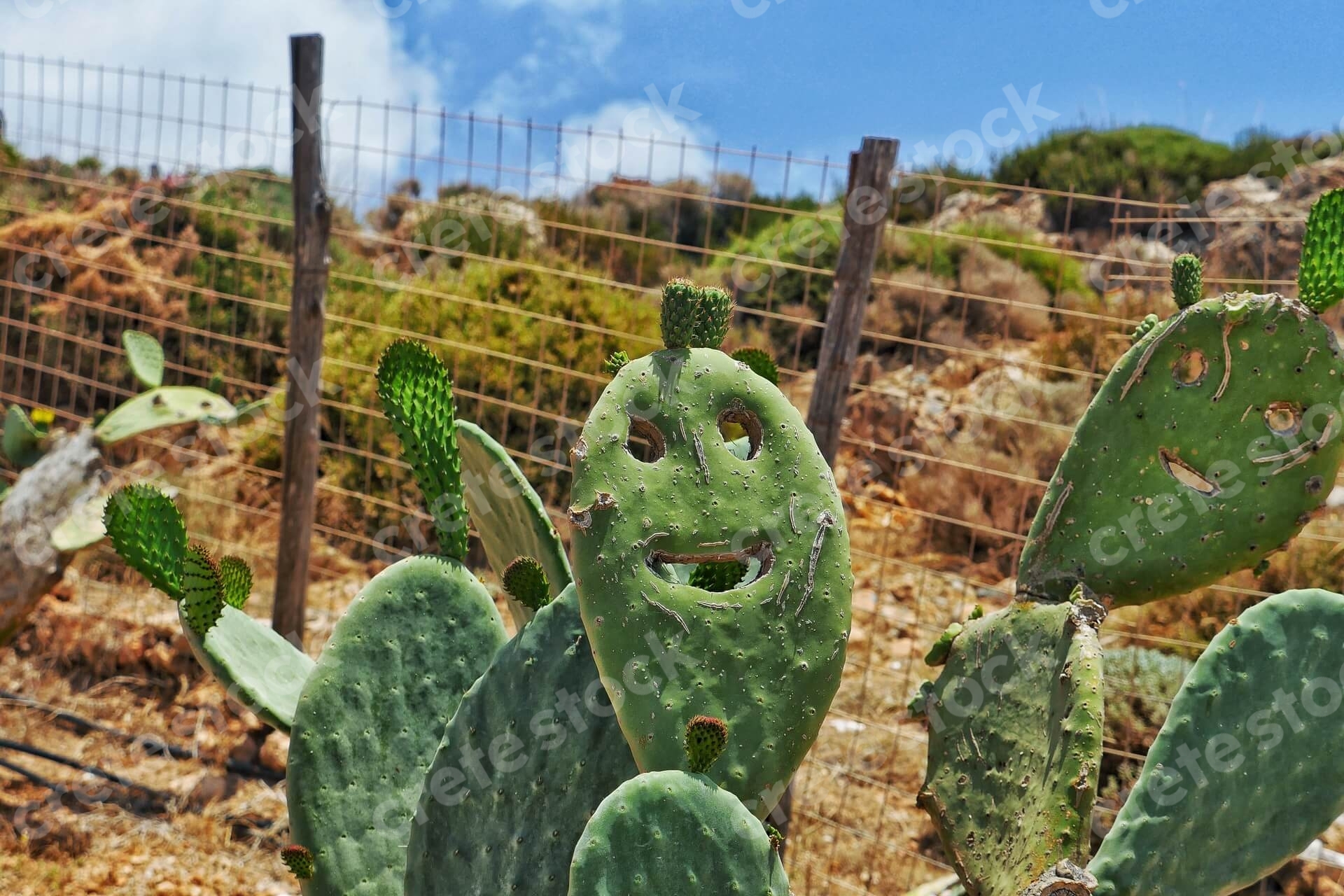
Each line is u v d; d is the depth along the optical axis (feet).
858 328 11.67
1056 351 30.12
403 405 7.32
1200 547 6.73
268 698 7.39
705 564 6.48
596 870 5.20
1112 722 14.62
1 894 12.32
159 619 18.21
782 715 5.73
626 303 22.85
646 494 5.73
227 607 7.92
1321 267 6.70
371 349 22.62
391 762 7.34
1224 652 6.57
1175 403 6.75
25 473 15.06
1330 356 6.57
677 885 5.19
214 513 22.44
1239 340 6.64
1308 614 6.61
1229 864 6.53
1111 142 47.57
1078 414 27.37
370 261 24.17
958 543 25.40
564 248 25.89
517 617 7.71
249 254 25.23
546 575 7.63
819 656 5.78
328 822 7.21
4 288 26.50
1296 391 6.60
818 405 11.78
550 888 6.43
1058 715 6.17
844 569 5.87
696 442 5.80
